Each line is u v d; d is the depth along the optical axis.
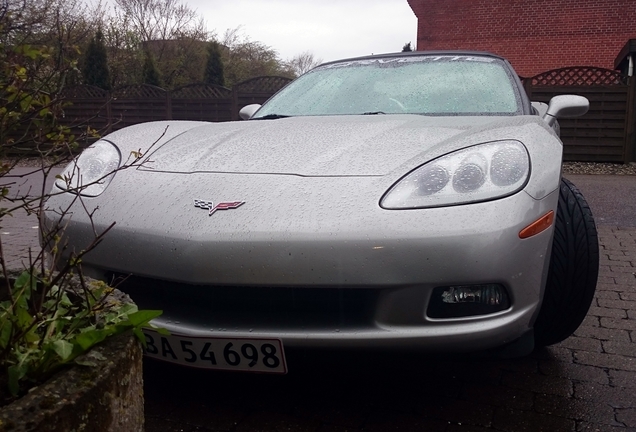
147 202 2.01
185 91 13.66
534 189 1.89
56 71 1.28
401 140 2.15
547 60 19.11
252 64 28.27
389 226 1.75
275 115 3.10
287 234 1.76
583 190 7.86
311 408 2.00
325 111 3.02
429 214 1.78
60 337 1.22
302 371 2.29
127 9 24.62
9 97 1.18
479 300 1.79
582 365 2.39
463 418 1.94
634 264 4.08
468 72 3.15
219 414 1.95
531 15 19.05
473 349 1.79
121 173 2.24
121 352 1.17
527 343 1.92
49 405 0.99
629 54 13.47
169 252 1.84
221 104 13.41
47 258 2.18
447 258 1.73
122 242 1.94
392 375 2.27
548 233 1.90
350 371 2.30
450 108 2.84
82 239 2.04
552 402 2.06
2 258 1.24
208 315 1.84
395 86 3.11
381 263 1.73
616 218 5.88
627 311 3.09
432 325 1.77
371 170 1.96
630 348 2.58
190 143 2.42
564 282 2.22
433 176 1.89
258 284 1.77
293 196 1.88
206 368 1.85
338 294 1.78
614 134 10.91
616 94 10.79
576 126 11.05
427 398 2.09
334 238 1.74
